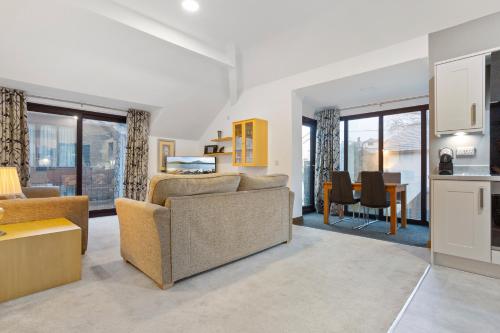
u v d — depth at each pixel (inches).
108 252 109.0
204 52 154.1
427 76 142.9
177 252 79.4
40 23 119.4
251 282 81.4
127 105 191.0
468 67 95.7
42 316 61.8
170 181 79.8
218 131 218.2
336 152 207.5
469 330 58.0
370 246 120.1
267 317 62.1
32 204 91.1
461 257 92.4
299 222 174.1
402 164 186.2
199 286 78.5
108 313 63.3
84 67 147.1
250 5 119.1
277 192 118.3
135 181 200.2
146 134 207.0
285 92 175.3
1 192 72.6
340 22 128.2
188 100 202.8
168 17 128.3
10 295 69.7
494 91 92.4
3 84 142.4
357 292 74.9
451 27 107.0
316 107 215.2
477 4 100.1
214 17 128.4
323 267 93.7
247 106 201.2
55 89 151.0
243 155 191.0
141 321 60.1
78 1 109.3
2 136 143.3
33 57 131.6
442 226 95.1
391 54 128.2
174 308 65.9
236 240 98.0
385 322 60.3
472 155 101.7
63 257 79.0
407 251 112.7
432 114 111.3
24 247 72.1
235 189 101.1
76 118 183.8
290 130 172.6
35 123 169.6
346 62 145.2
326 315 63.1
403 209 163.8
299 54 154.7
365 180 157.9
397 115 188.9
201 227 86.0
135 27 124.4
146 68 164.6
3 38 119.2
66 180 180.9
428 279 85.0
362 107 202.7
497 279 85.0
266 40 152.1
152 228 78.2
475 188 88.3
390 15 116.8
